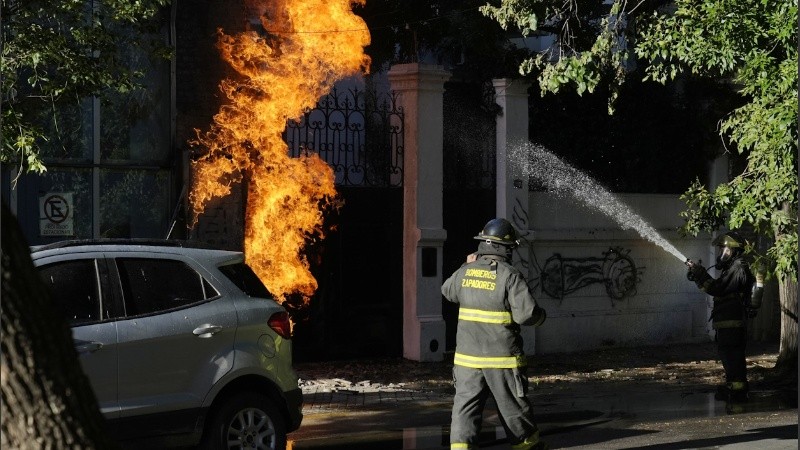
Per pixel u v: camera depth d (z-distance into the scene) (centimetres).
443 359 1530
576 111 1711
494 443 968
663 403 1240
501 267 775
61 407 328
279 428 823
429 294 1523
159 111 1326
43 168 930
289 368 839
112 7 984
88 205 1276
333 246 1462
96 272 764
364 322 1495
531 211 1650
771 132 1091
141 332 760
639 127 1783
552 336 1669
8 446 325
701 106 1844
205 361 787
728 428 1045
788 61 1083
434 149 1530
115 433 740
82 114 1268
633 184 1794
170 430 764
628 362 1617
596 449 923
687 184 1859
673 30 1173
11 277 325
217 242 1348
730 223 1154
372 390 1285
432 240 1520
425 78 1516
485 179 1622
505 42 1650
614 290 1755
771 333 1955
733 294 1268
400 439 986
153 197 1325
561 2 1459
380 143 1515
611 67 1421
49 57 930
